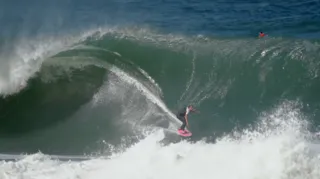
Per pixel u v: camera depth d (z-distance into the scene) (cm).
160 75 5775
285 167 3919
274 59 5809
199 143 4525
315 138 4712
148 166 4203
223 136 4847
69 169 4244
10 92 5481
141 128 5047
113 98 5419
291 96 5450
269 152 4009
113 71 5659
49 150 4844
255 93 5528
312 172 3906
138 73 5753
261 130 4903
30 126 5209
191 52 6019
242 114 5212
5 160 4600
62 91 5525
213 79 5719
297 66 5722
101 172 4209
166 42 6184
